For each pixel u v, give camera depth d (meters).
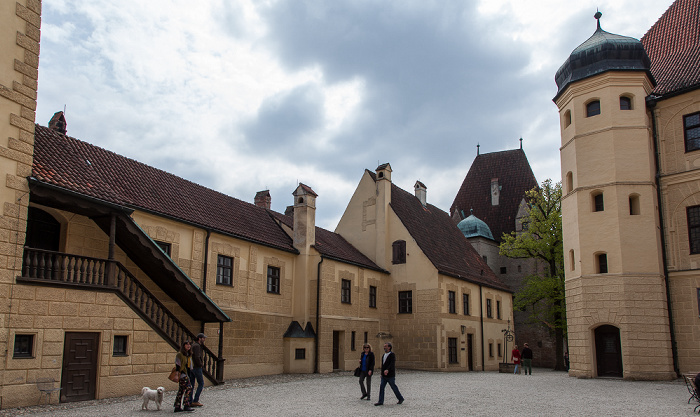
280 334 29.11
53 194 16.39
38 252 15.76
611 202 28.12
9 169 15.16
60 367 15.64
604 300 27.53
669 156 28.83
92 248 19.38
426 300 36.22
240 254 26.69
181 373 14.42
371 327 35.41
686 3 34.56
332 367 30.86
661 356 26.09
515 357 35.72
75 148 21.78
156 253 19.25
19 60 15.84
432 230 43.12
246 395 18.17
